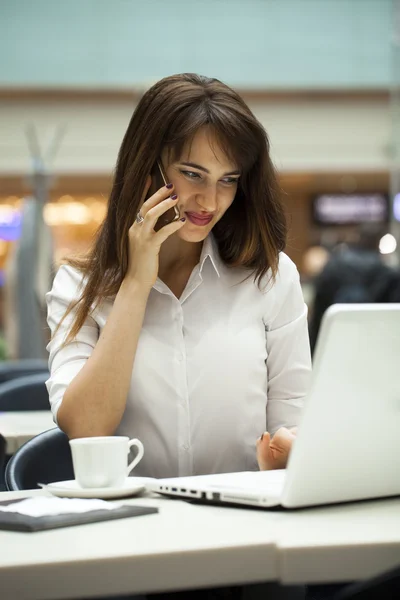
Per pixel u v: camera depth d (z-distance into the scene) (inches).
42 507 62.6
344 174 531.5
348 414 60.9
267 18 483.5
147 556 49.5
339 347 58.3
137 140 90.1
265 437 81.4
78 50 470.3
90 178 512.4
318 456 61.0
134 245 87.7
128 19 472.7
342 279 277.4
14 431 120.6
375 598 46.6
